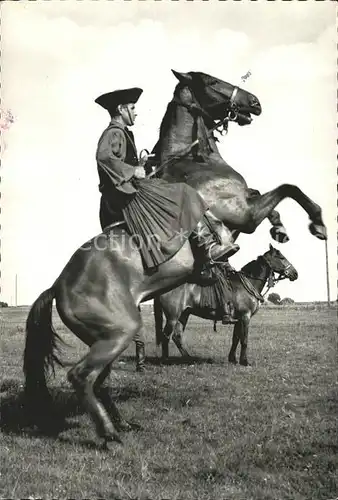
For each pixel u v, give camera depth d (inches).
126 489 171.3
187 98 252.5
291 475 182.2
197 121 250.8
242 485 176.7
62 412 244.2
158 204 220.8
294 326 546.0
